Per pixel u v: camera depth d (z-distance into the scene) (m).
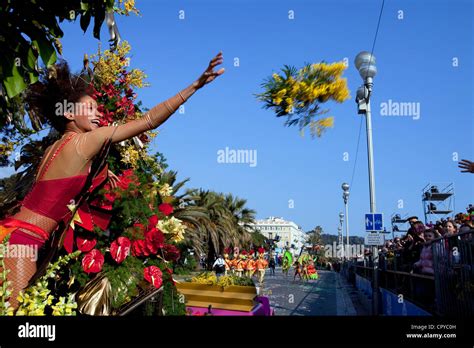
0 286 1.69
